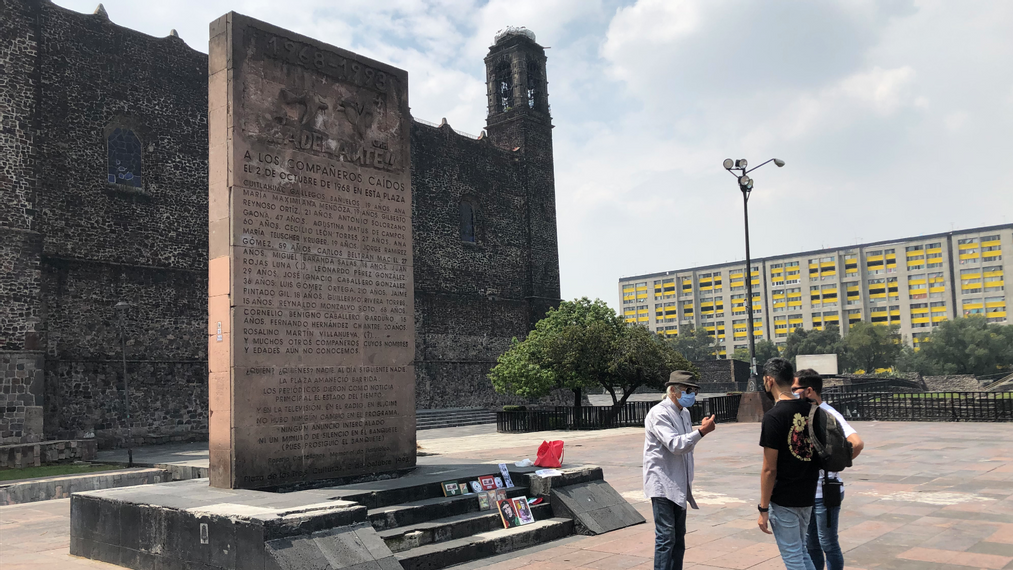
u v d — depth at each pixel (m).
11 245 27.06
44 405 27.75
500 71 57.75
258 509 7.42
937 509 9.95
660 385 32.75
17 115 27.67
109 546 8.40
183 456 23.92
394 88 12.03
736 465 15.50
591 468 10.73
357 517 7.56
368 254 11.24
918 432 21.39
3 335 26.55
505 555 8.57
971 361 102.25
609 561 8.04
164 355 31.62
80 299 29.28
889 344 116.62
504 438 27.12
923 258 135.88
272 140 10.19
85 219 29.75
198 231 33.50
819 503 6.08
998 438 19.03
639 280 166.88
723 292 156.00
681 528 6.57
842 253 142.75
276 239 10.05
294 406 9.98
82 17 30.34
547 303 55.50
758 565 7.48
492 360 51.00
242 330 9.52
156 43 32.78
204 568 7.30
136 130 31.98
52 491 15.90
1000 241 129.38
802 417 5.48
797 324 146.00
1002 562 7.26
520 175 55.00
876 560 7.49
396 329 11.49
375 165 11.54
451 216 49.28
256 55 10.16
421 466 12.05
